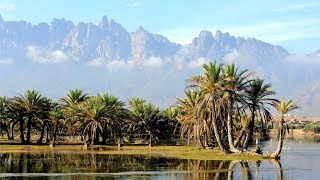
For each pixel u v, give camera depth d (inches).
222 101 3034.0
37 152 3233.3
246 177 1852.9
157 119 4803.2
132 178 1763.0
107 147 4089.6
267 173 2016.5
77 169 2055.9
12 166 2165.4
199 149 3732.8
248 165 2370.8
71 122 4456.2
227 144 3686.0
